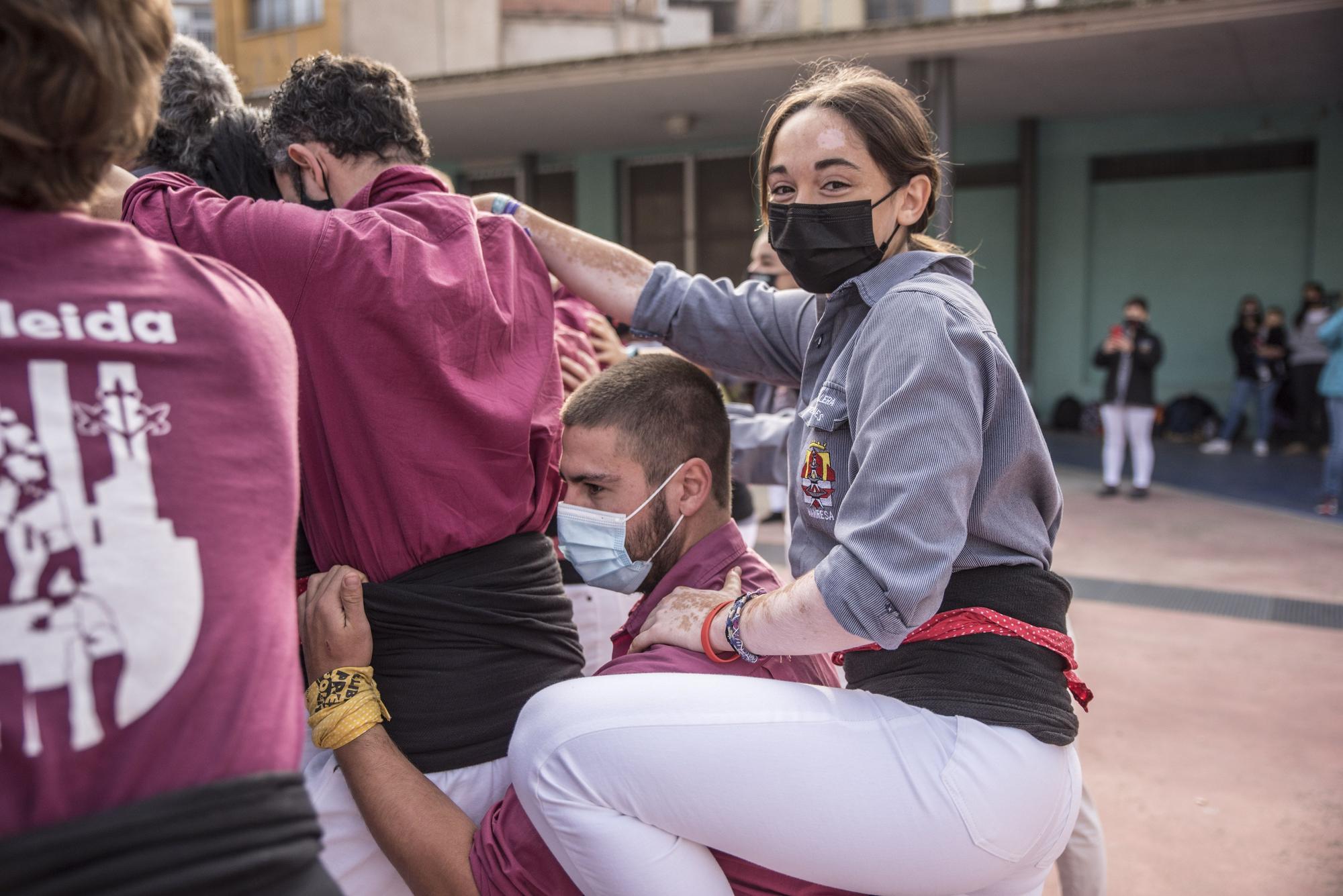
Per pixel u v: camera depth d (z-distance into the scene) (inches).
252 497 33.9
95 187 34.3
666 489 63.7
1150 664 164.2
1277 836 110.7
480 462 56.6
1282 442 427.5
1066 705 55.3
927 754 51.7
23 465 29.4
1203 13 307.0
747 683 54.6
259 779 31.9
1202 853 107.2
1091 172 473.1
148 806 29.6
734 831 51.9
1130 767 127.5
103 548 30.2
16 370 29.9
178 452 32.2
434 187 60.7
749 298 70.9
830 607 49.3
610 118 444.1
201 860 30.0
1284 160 446.0
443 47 592.4
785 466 100.1
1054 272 480.4
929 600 48.8
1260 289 456.1
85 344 31.1
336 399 54.4
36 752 28.4
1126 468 373.7
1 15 29.8
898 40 336.8
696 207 506.3
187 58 67.4
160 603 30.9
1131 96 416.5
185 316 33.7
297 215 53.5
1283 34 324.2
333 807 57.9
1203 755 130.7
